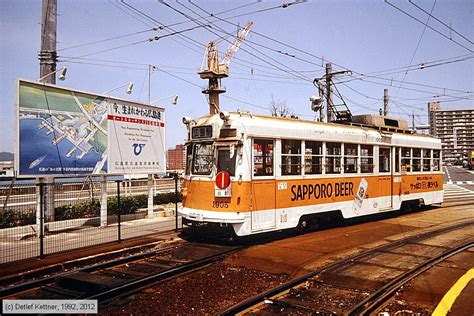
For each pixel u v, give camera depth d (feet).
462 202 73.46
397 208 50.49
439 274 24.22
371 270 25.23
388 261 27.43
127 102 45.73
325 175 40.11
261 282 23.49
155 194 64.80
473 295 20.36
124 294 21.11
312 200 38.47
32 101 35.76
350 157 43.42
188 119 36.86
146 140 48.34
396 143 50.70
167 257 29.55
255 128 33.86
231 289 22.18
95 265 26.17
